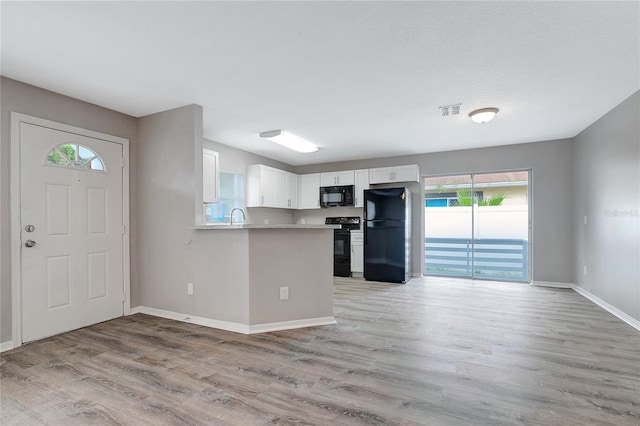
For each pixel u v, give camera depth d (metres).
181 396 1.92
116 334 2.96
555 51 2.32
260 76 2.74
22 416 1.73
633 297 3.15
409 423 1.66
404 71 2.65
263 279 3.09
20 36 2.09
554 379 2.09
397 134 4.61
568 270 4.88
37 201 2.84
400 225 5.42
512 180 5.46
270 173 5.81
